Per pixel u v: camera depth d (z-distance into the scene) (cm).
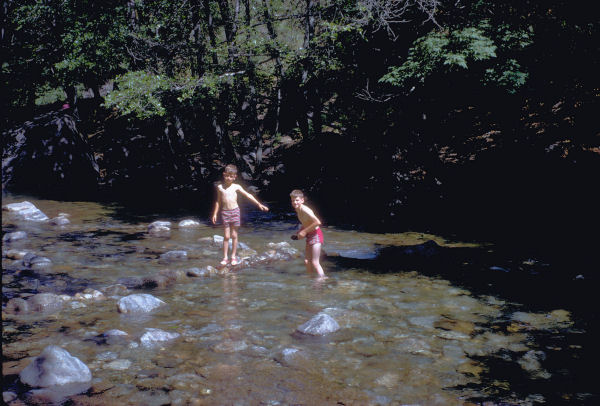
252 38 1672
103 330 550
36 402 383
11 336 528
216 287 730
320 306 639
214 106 2038
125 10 1756
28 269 820
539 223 1219
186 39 1823
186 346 505
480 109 1898
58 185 1994
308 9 1723
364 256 946
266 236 1145
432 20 1423
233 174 834
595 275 795
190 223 1273
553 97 1288
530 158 1554
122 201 1731
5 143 1930
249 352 490
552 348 503
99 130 2944
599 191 1309
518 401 391
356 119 1920
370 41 1603
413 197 1549
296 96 2023
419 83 1362
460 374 443
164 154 2475
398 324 573
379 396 400
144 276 775
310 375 439
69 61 1675
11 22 1552
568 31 1041
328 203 1683
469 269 845
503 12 1184
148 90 1491
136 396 396
